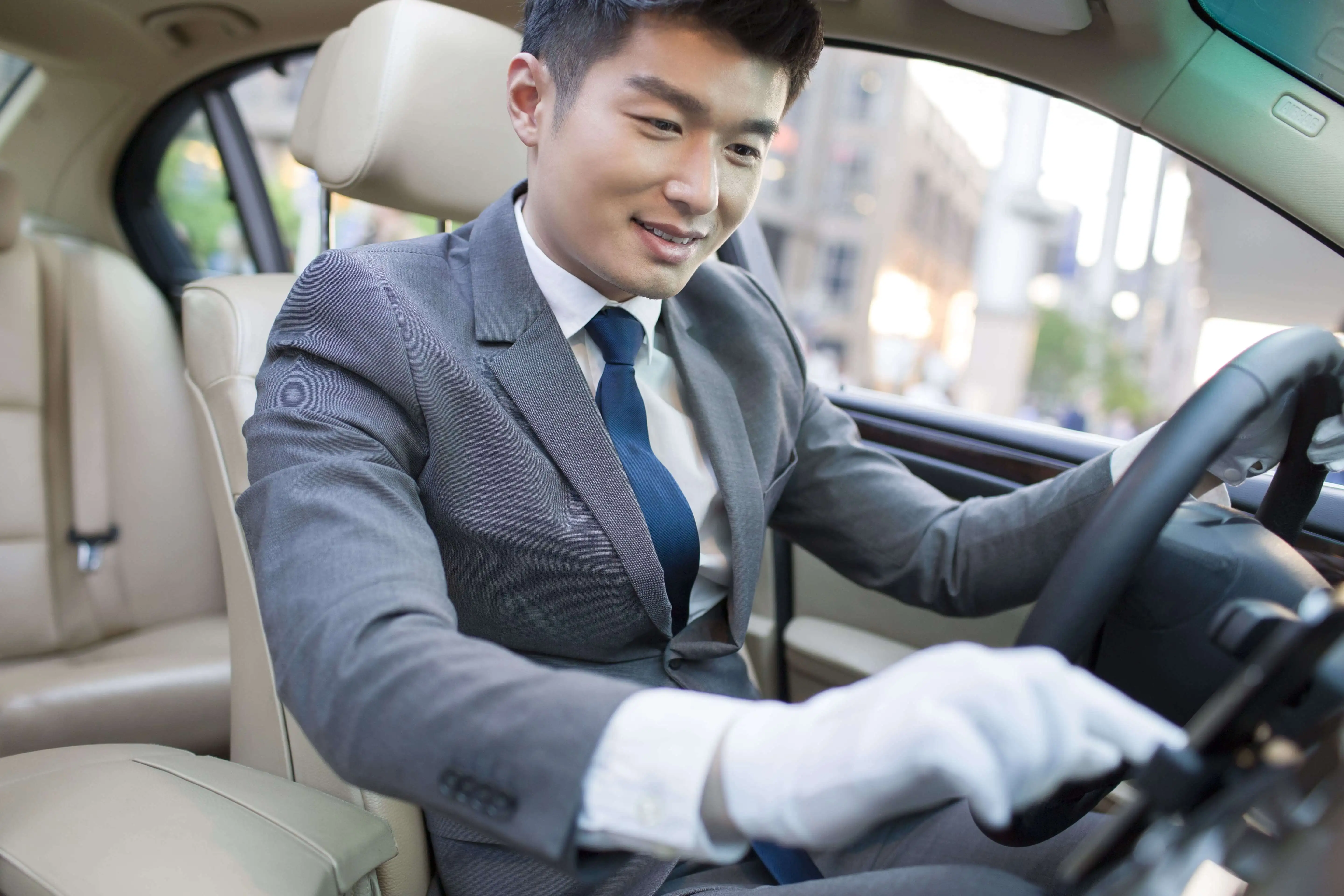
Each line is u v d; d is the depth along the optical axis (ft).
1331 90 3.51
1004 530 3.35
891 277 63.36
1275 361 2.30
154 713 4.86
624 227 2.63
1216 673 2.39
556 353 2.82
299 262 5.36
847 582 4.93
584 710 1.73
